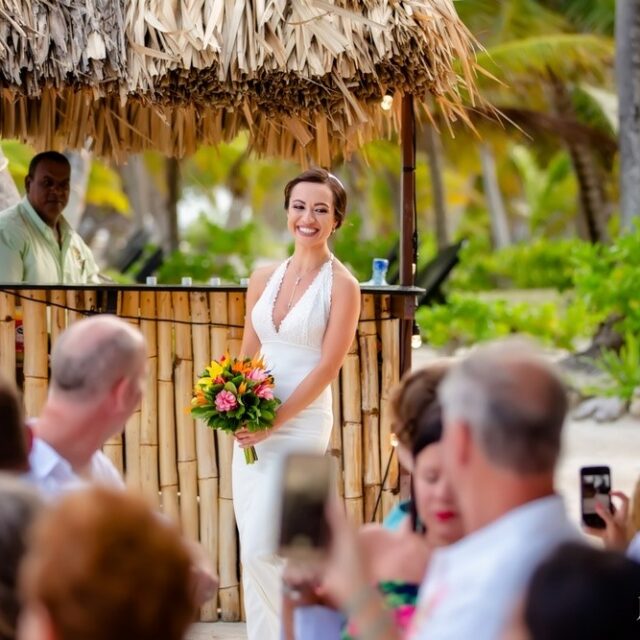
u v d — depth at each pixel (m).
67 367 3.41
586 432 12.01
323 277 5.57
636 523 3.55
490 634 2.42
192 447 6.29
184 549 2.11
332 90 6.13
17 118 7.97
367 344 6.24
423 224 39.56
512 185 40.31
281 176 43.22
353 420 6.24
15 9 5.69
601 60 21.36
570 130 22.41
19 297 6.16
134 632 2.02
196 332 6.28
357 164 26.08
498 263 26.31
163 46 5.78
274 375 5.53
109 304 6.20
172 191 28.98
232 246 26.08
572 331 15.03
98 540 2.03
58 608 2.01
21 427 3.15
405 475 6.19
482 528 2.54
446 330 16.20
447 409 2.58
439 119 20.86
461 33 6.15
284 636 3.21
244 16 5.79
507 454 2.48
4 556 2.36
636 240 13.86
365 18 5.74
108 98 8.03
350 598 2.48
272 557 5.39
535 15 21.55
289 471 2.53
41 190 7.31
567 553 2.26
